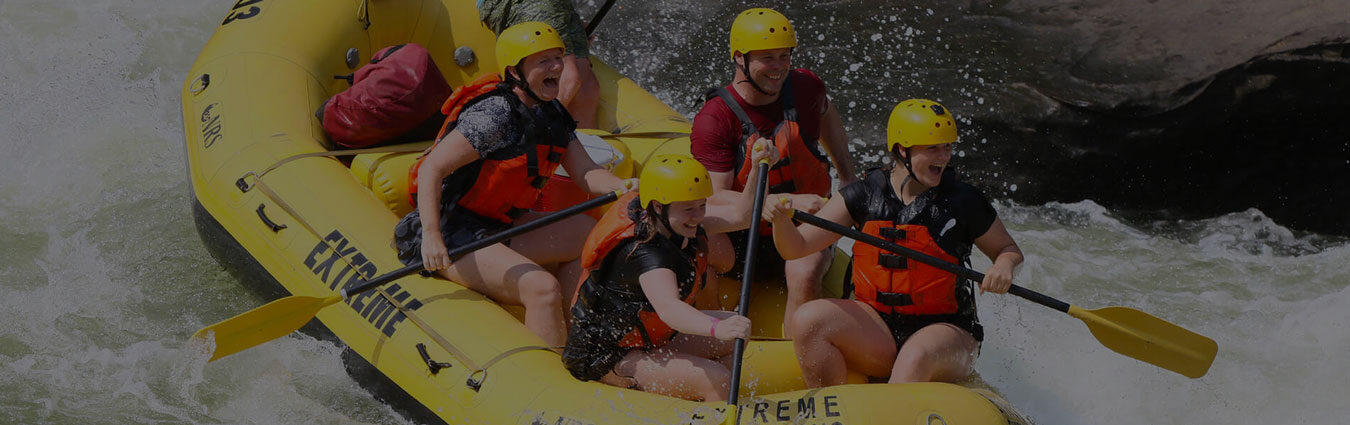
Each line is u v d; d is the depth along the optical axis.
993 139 6.53
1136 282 5.70
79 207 5.57
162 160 6.01
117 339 4.61
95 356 4.49
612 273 3.35
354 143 4.62
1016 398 4.46
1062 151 6.43
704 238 3.48
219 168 4.42
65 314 4.76
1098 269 5.80
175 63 6.99
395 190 4.24
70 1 7.45
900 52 6.99
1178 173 6.43
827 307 3.50
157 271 5.10
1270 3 6.49
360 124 4.57
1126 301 5.46
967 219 3.46
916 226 3.45
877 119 6.65
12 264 5.09
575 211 3.67
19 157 5.93
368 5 5.21
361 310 3.85
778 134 3.95
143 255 5.21
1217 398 4.58
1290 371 4.83
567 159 3.87
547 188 4.16
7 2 7.33
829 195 4.22
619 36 7.52
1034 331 4.95
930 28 7.12
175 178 5.86
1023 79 6.56
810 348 3.52
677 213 3.24
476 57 5.46
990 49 6.84
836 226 3.45
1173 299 5.52
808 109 4.07
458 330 3.65
